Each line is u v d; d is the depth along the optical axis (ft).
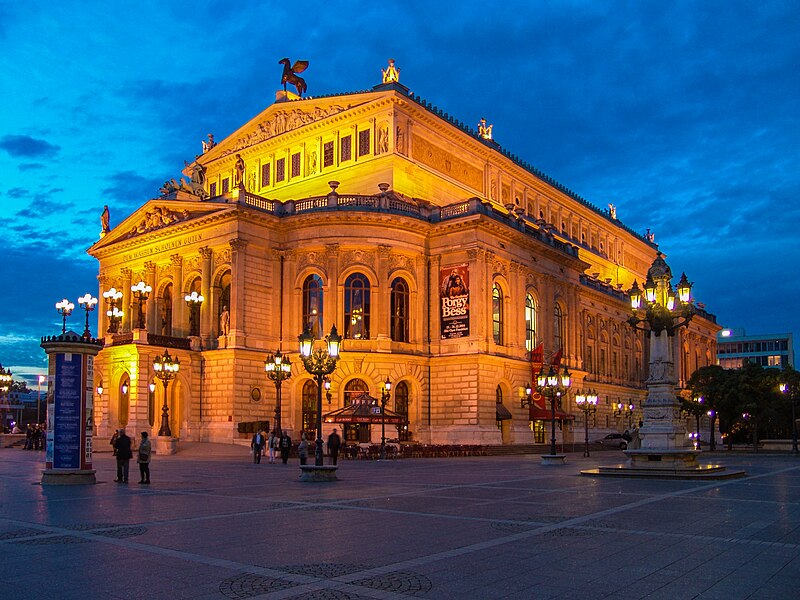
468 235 233.55
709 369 257.14
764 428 305.94
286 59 282.56
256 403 222.69
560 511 69.92
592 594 37.96
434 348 237.25
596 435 312.71
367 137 257.96
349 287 229.86
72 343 102.63
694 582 40.50
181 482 106.73
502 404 241.35
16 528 59.16
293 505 75.82
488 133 310.86
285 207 240.53
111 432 221.25
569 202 368.27
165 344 219.20
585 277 339.57
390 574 42.27
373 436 221.05
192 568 43.80
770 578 41.42
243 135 294.05
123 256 268.41
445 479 112.88
